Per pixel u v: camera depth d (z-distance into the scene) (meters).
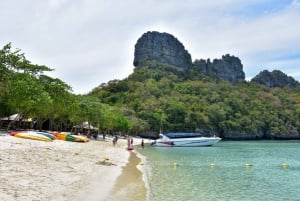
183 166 33.59
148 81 194.12
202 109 163.50
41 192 14.04
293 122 176.00
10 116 65.75
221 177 26.53
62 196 13.93
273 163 39.88
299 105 196.25
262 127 169.12
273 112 180.75
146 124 138.88
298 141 144.38
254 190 21.11
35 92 53.41
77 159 28.31
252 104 186.12
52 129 84.50
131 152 49.91
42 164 22.02
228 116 167.50
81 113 79.94
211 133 155.75
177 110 153.25
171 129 145.88
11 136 43.00
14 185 14.63
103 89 191.12
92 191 15.99
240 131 162.25
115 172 23.84
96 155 35.12
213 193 19.48
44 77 65.75
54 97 64.19
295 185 23.33
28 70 60.19
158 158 42.81
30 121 76.88
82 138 57.84
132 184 19.80
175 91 188.25
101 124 93.75
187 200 17.12
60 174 19.17
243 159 45.09
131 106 157.00
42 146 35.59
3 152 25.58
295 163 40.06
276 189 21.66
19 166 19.78
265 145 98.31
